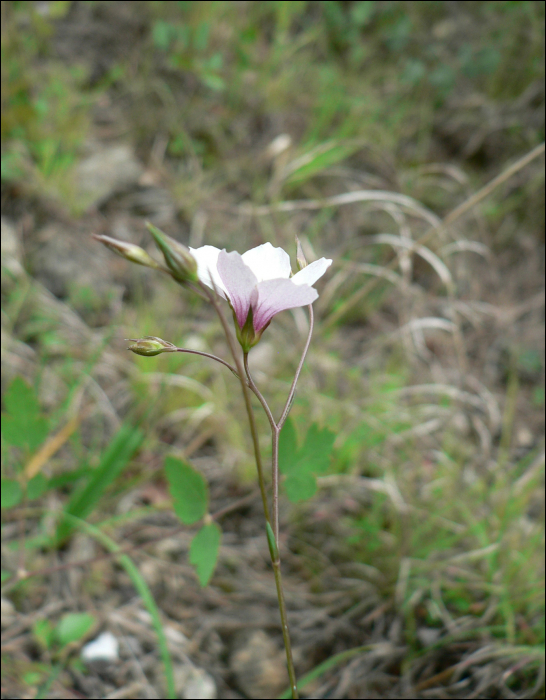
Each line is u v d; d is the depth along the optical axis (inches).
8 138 19.4
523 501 14.2
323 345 18.7
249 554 14.7
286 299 9.4
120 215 20.4
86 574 13.5
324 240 21.6
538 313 21.2
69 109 21.0
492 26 27.2
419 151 24.4
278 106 24.1
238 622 13.4
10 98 19.6
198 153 22.5
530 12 25.9
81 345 17.3
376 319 20.4
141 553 14.1
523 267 22.2
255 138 23.5
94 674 12.6
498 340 20.3
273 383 17.1
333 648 13.2
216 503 15.5
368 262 21.3
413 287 21.1
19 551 13.4
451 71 25.3
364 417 16.0
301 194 22.3
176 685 12.6
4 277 17.3
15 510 14.1
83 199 20.0
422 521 14.9
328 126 24.1
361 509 15.5
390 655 13.1
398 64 26.8
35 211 19.2
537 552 13.8
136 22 24.2
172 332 17.8
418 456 16.4
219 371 17.4
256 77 24.5
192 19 24.2
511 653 12.9
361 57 25.7
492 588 13.4
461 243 18.7
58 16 23.1
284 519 15.3
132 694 12.5
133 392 16.7
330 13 26.5
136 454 15.7
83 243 19.2
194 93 23.5
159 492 15.4
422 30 27.6
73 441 15.1
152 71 23.6
